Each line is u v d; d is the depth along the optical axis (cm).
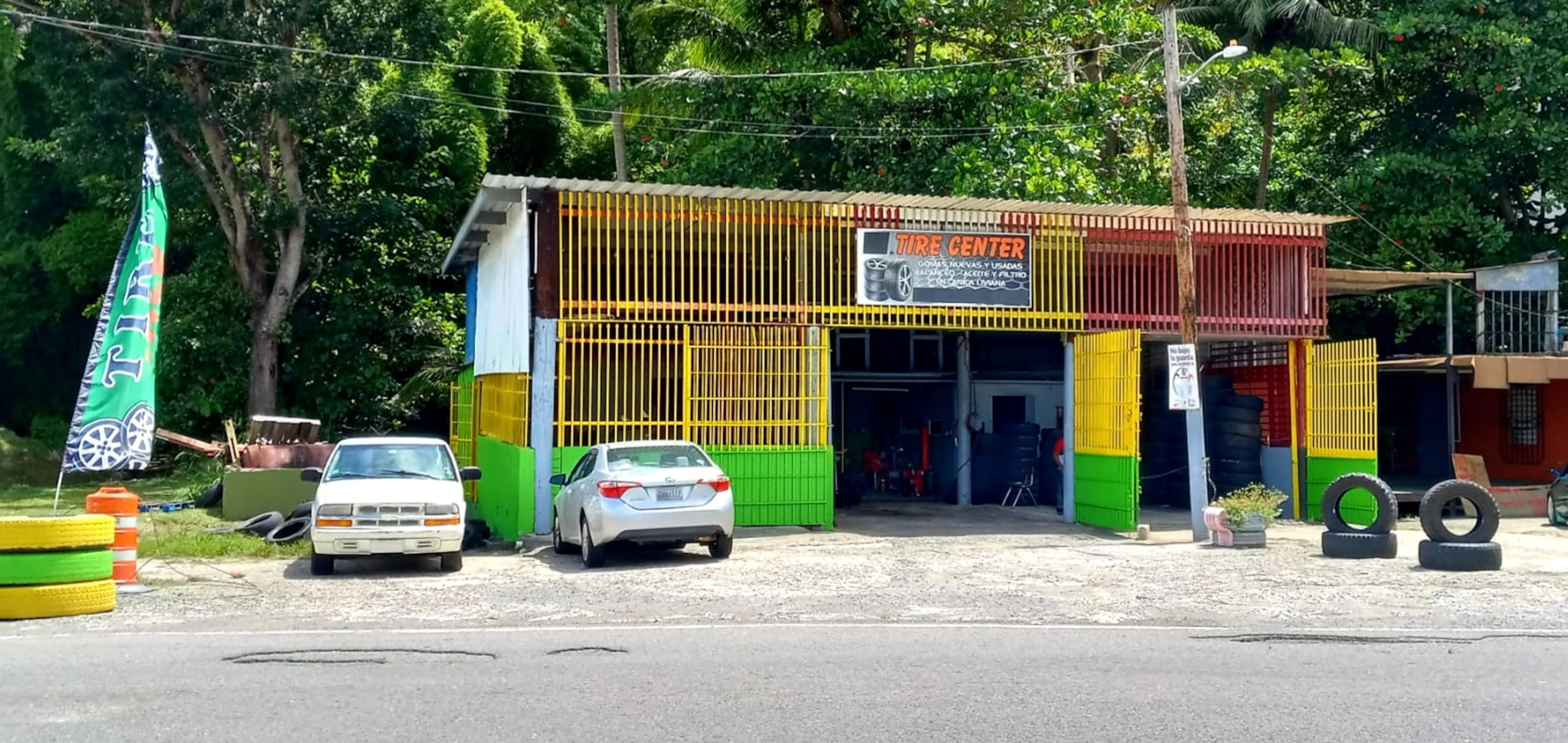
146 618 1085
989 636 970
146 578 1362
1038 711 712
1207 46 2725
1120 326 1958
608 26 3225
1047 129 2512
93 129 2547
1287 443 2106
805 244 1847
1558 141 2503
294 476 1964
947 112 2669
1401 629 1013
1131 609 1116
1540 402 2444
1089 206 1877
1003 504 2295
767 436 1823
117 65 2514
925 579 1328
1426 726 679
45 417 3494
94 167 2673
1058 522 1983
